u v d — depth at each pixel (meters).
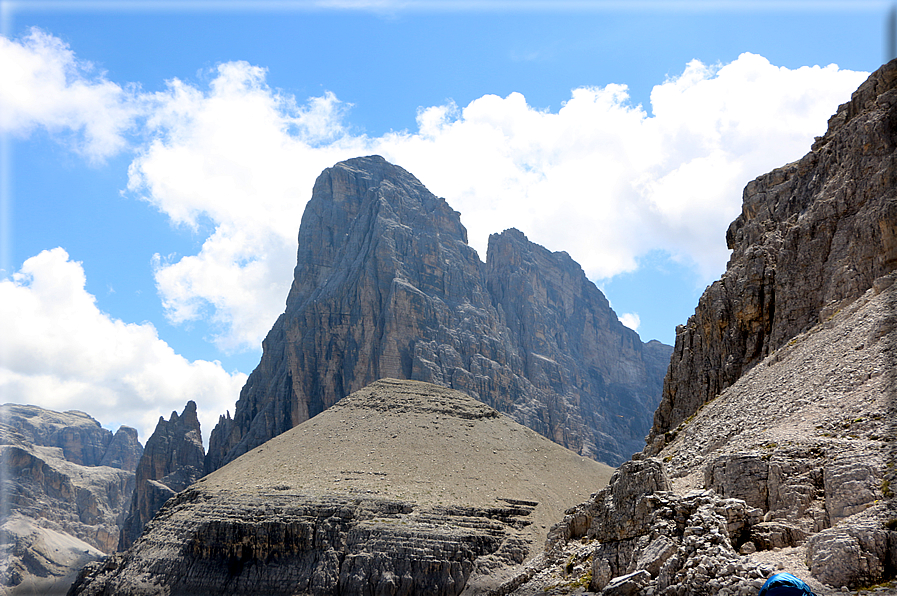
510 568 166.25
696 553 47.16
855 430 53.88
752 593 42.19
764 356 92.25
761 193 111.81
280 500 185.75
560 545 70.00
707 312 105.06
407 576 164.25
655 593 47.19
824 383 65.81
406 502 183.62
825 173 100.56
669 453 80.56
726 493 53.44
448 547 167.88
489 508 186.88
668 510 51.97
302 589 168.12
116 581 185.88
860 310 74.75
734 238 116.12
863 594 39.09
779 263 95.38
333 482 195.25
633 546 54.28
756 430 66.00
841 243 88.19
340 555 171.62
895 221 79.75
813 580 41.44
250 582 172.62
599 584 56.25
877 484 45.47
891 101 91.31
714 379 100.12
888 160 85.25
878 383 59.09
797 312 90.25
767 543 47.91
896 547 40.50
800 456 52.22
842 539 41.59
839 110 107.56
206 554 180.50
